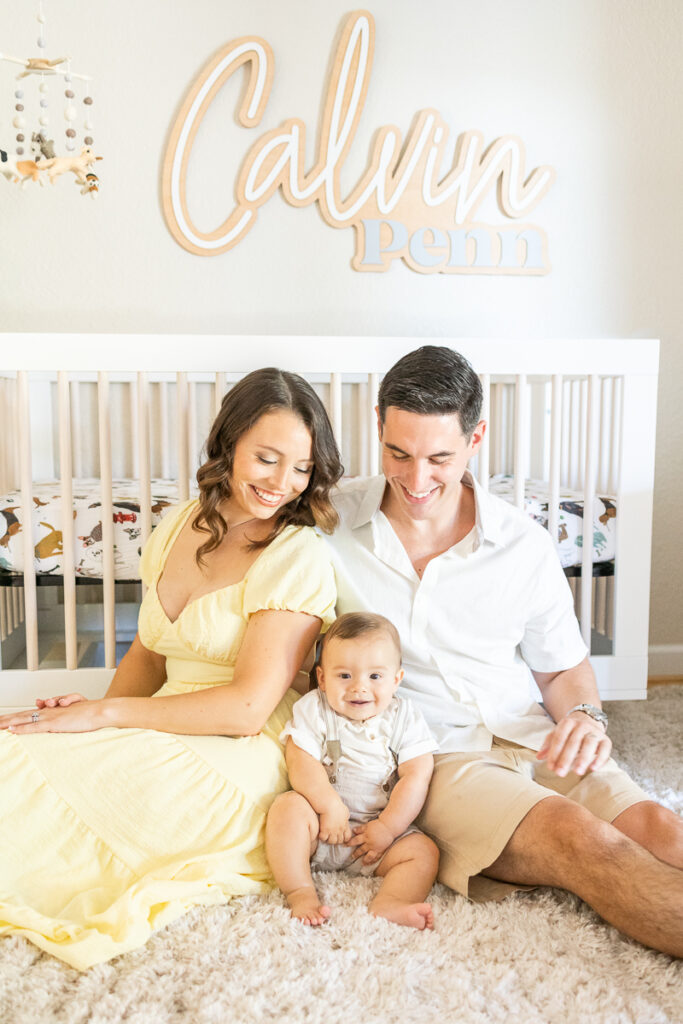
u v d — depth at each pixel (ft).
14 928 3.19
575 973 3.03
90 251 7.05
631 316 7.57
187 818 3.53
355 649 3.83
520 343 5.33
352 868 3.75
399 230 7.25
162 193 7.02
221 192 7.12
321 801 3.69
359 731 3.86
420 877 3.54
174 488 6.37
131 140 6.97
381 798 3.83
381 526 4.20
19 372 5.07
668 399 7.59
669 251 7.53
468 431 3.86
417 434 3.73
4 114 6.83
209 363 5.17
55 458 7.43
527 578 4.15
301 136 7.05
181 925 3.29
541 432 7.72
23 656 6.88
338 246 7.25
